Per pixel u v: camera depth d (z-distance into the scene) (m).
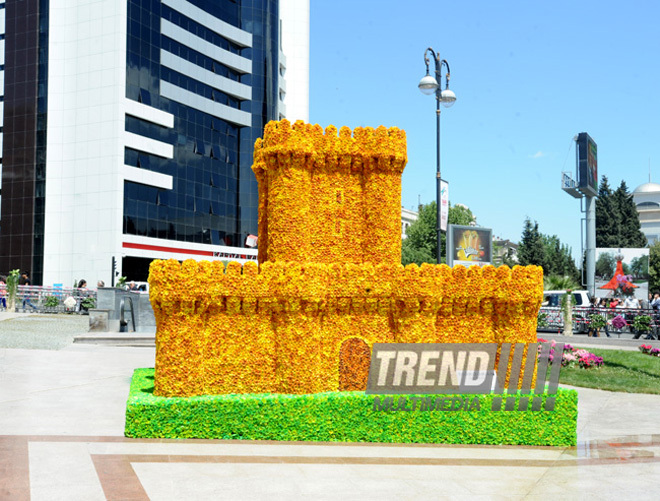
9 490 6.61
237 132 63.31
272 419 9.09
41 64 50.31
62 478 7.07
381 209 11.21
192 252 56.22
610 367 18.05
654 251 67.88
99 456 7.98
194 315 9.55
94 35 49.47
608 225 69.69
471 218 66.56
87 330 24.14
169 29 53.88
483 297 10.34
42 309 31.86
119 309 24.27
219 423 9.03
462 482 7.39
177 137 55.31
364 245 11.28
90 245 48.78
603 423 11.32
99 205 48.72
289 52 73.38
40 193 49.88
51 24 50.25
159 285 9.35
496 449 9.13
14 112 50.88
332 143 11.17
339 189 11.28
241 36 62.59
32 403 11.45
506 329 10.36
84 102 49.62
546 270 74.25
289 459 8.13
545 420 9.51
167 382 9.41
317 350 9.78
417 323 10.14
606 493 7.11
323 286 9.78
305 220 10.84
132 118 50.25
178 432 8.96
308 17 74.69
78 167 49.59
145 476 7.20
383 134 11.23
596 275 43.78
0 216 50.97
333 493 6.82
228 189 61.66
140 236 50.59
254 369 9.76
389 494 6.85
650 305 33.09
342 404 9.23
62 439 8.84
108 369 15.73
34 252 49.69
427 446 9.13
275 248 10.84
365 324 10.15
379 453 8.62
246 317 9.81
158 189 53.19
